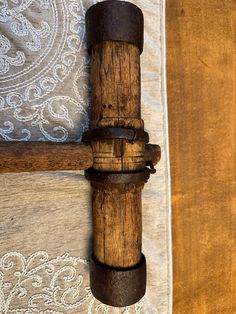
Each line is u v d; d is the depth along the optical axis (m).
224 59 0.32
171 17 0.30
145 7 0.28
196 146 0.31
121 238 0.23
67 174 0.26
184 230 0.31
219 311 0.32
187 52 0.30
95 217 0.24
